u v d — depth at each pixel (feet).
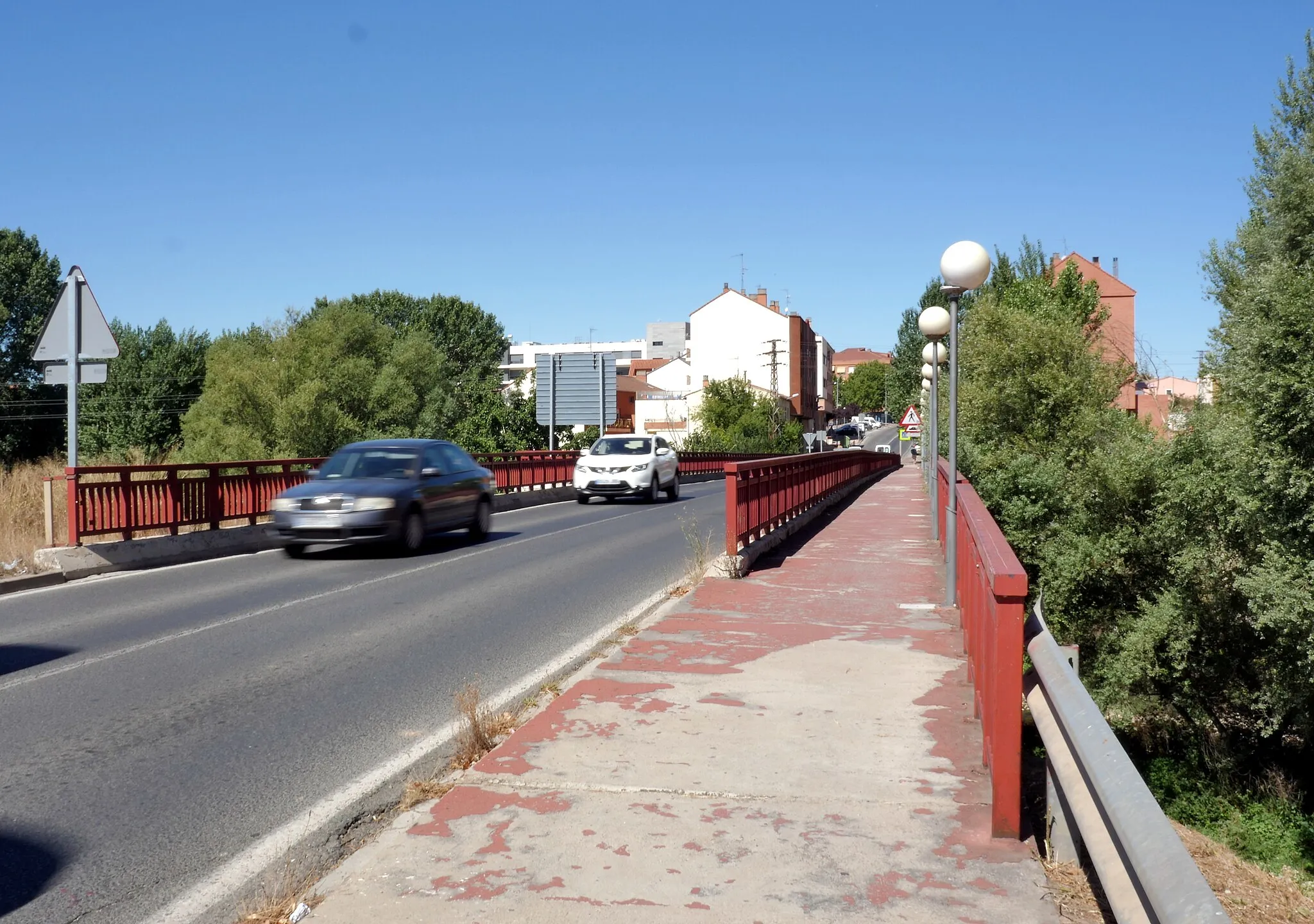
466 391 216.74
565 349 509.35
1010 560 13.65
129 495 43.98
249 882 12.67
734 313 317.63
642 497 89.35
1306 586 43.57
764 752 16.42
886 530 55.57
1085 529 58.90
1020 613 12.74
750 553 39.22
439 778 16.42
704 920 10.75
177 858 13.39
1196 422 55.42
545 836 13.05
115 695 22.03
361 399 173.88
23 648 26.99
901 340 235.40
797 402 314.96
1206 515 52.95
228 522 51.98
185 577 40.78
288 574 41.52
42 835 14.20
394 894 11.43
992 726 13.70
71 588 37.73
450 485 51.98
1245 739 50.16
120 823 14.64
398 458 50.67
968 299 122.83
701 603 31.07
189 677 23.67
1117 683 52.37
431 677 23.62
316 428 161.48
